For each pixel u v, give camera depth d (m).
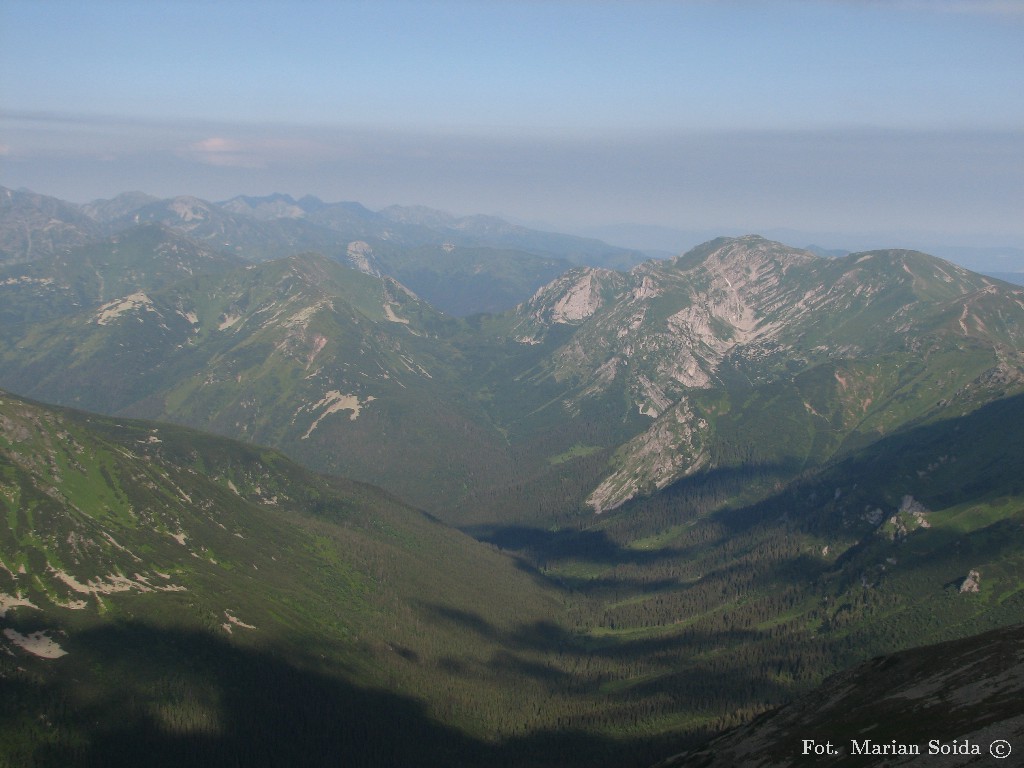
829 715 159.00
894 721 140.12
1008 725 119.50
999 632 160.12
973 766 113.50
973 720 126.31
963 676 146.12
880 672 166.62
